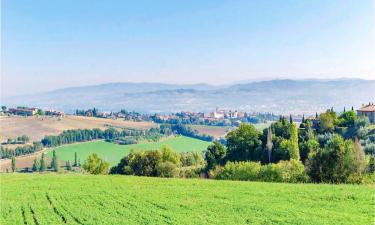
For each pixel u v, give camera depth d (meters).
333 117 128.75
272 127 118.81
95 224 35.47
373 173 61.59
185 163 127.06
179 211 40.38
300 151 103.88
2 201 46.78
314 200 43.50
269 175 68.75
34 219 38.62
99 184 60.31
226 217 37.34
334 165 62.56
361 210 38.41
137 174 98.19
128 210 41.12
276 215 37.59
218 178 76.88
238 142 114.44
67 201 46.44
